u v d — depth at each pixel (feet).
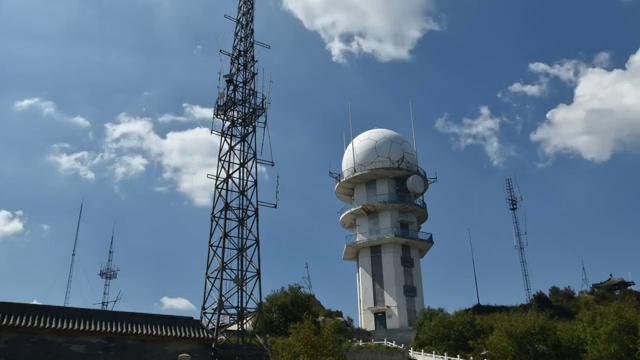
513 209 296.92
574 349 163.73
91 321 112.37
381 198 244.42
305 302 205.16
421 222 265.75
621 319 156.87
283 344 133.39
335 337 142.41
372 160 250.98
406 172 248.32
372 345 186.19
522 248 286.05
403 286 234.58
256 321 138.92
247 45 167.22
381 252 241.14
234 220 146.20
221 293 136.05
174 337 116.47
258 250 144.77
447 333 189.37
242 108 159.43
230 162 152.66
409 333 213.05
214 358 124.36
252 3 172.65
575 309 247.09
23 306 109.60
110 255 264.11
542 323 167.73
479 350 178.40
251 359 131.13
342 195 268.62
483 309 241.35
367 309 235.40
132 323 116.06
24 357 104.37
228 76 161.27
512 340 164.76
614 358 151.64
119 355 112.06
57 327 106.93
